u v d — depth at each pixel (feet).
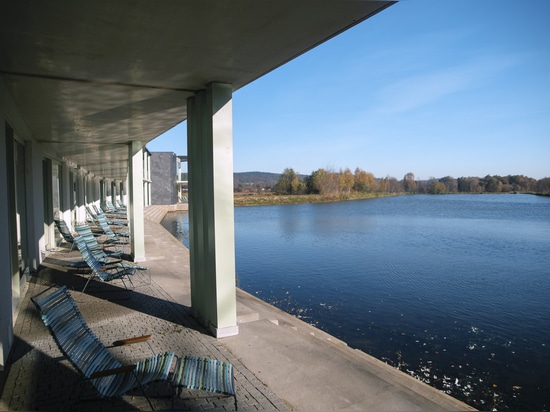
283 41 10.03
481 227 86.69
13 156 16.67
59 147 30.66
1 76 12.59
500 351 21.11
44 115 18.79
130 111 18.16
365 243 61.77
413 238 67.62
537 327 24.95
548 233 75.51
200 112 14.92
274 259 47.78
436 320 26.12
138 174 28.07
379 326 24.89
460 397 16.24
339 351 13.03
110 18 8.53
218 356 12.20
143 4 7.86
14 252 16.72
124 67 12.03
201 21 8.75
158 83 13.85
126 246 37.68
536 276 39.04
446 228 84.79
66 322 9.50
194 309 15.85
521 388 17.10
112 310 16.79
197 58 11.29
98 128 22.43
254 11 8.26
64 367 11.26
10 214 16.92
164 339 13.52
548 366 19.29
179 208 154.40
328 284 35.50
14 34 9.37
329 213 133.59
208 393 9.89
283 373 11.13
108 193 87.61
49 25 8.87
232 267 14.03
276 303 29.40
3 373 10.87
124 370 8.27
